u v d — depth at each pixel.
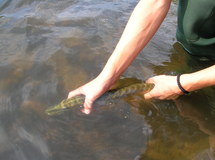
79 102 1.06
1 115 1.04
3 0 1.78
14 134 0.98
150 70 1.28
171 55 1.38
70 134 0.99
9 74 1.22
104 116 1.06
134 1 1.83
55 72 1.24
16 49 1.37
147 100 1.13
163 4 1.04
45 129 1.00
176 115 1.08
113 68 1.04
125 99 1.12
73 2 1.78
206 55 1.33
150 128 1.03
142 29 1.05
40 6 1.73
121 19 1.63
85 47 1.39
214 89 1.19
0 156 0.90
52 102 1.10
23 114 1.05
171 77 1.07
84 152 0.94
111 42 1.44
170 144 0.98
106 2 1.80
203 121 1.07
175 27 1.58
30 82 1.18
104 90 1.06
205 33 1.24
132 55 1.06
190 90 1.05
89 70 1.26
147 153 0.95
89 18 1.62
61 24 1.57
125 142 0.98
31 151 0.93
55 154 0.92
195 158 0.94
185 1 1.20
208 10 1.15
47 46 1.39
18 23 1.57
